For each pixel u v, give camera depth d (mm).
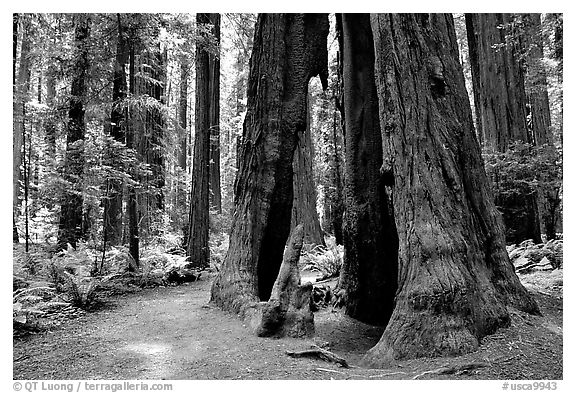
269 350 5195
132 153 10898
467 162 5902
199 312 7266
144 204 15664
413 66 5918
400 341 4977
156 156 18062
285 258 6293
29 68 16109
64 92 11906
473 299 5027
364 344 6906
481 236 5805
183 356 5074
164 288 10445
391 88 5961
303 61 8578
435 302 4949
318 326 7621
